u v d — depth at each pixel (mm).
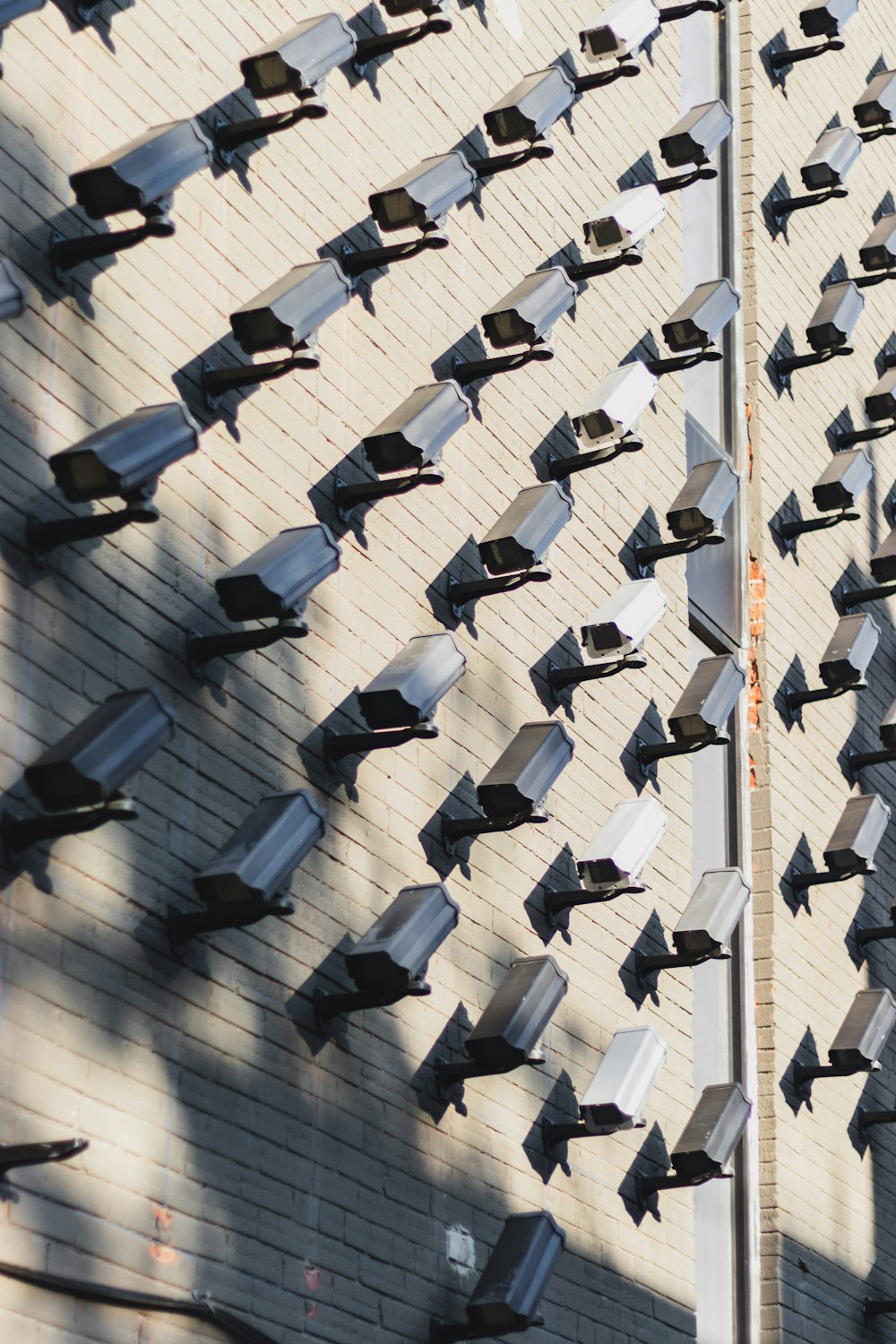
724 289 11820
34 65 7730
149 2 8461
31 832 6750
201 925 7422
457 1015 9062
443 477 8977
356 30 9898
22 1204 6523
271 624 8344
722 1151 10219
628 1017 10438
